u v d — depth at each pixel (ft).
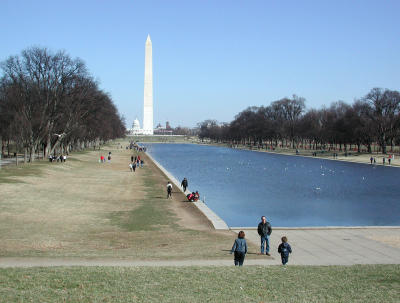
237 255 79.77
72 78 334.03
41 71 315.99
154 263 82.64
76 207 160.66
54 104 324.19
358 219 164.04
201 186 263.49
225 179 304.50
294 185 271.49
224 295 59.62
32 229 120.78
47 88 317.01
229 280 67.46
